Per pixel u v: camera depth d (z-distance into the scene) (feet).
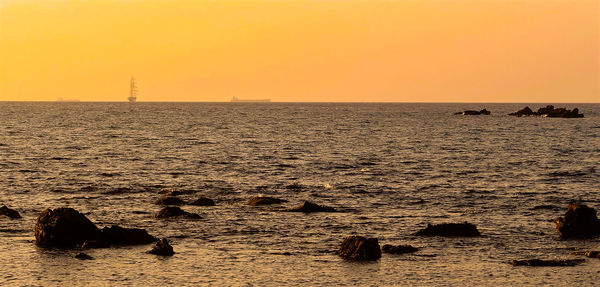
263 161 367.45
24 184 265.75
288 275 138.62
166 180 285.43
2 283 130.82
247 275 138.41
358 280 135.64
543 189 266.77
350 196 245.04
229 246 163.53
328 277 137.49
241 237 173.58
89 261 147.74
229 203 226.17
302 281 134.72
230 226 186.60
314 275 138.82
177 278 135.85
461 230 176.65
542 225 191.83
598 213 215.72
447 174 315.37
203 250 159.22
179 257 152.35
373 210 215.72
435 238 173.27
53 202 223.51
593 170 333.62
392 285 132.57
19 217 194.59
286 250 159.74
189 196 240.53
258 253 156.66
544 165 358.23
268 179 293.43
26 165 331.77
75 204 220.02
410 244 166.81
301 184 276.82
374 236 175.73
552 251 160.66
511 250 161.27
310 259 151.33
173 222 191.11
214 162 359.05
